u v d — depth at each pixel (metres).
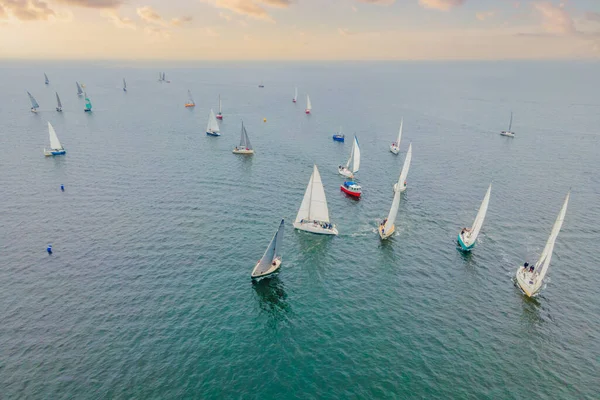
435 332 51.69
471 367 46.03
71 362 44.81
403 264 67.81
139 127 171.25
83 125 171.25
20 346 46.94
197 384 42.59
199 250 69.50
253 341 49.25
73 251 68.19
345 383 43.50
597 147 152.12
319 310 55.72
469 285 61.97
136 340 48.50
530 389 43.22
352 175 111.12
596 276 64.56
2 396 40.25
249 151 132.00
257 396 41.47
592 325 53.28
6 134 149.38
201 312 54.06
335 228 79.31
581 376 45.06
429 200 96.88
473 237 70.81
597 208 92.50
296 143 151.12
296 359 46.72
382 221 82.38
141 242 71.62
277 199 93.19
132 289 58.31
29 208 85.06
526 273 62.66
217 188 99.12
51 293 56.91
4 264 63.97
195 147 139.25
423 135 173.12
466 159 134.12
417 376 44.62
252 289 59.66
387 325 52.88
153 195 93.50
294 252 71.12
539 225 83.25
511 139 166.12
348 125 192.50
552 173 119.25
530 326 53.00
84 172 108.38
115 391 41.25
